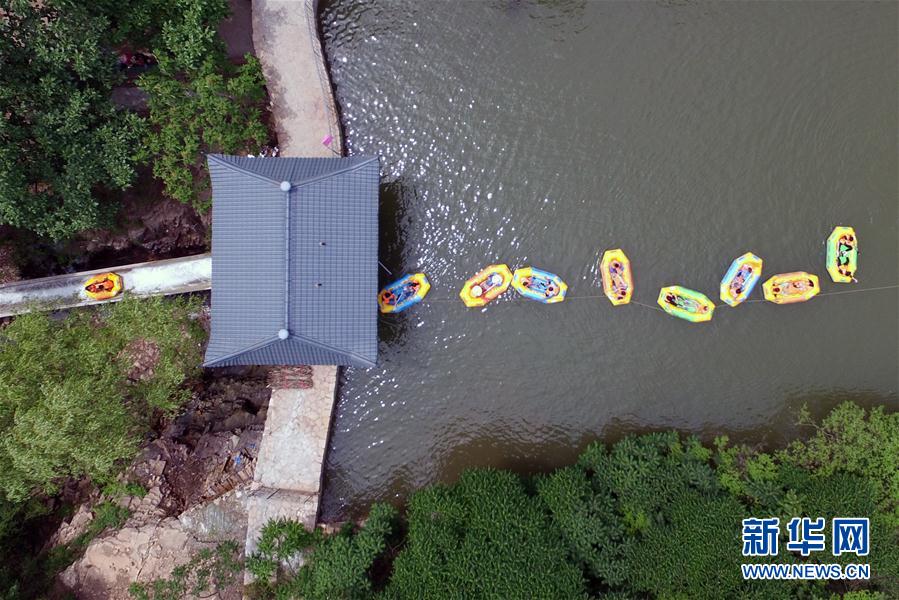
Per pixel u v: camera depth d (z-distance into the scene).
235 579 21.72
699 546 19.75
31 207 19.05
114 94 23.30
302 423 23.81
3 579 20.86
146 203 23.89
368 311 20.67
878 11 25.03
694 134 24.94
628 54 25.12
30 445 17.44
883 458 21.27
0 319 22.75
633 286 24.70
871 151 24.73
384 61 25.16
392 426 24.64
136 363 23.62
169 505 22.64
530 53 25.14
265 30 23.98
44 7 18.23
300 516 22.56
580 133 25.03
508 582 19.11
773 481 21.45
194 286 22.94
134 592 21.23
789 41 25.05
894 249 24.66
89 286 22.42
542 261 24.83
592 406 24.72
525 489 22.17
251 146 23.84
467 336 24.78
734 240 24.69
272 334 19.70
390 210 24.89
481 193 25.00
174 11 19.98
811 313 24.64
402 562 20.17
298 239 19.77
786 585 19.50
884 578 19.84
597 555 20.06
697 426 24.61
